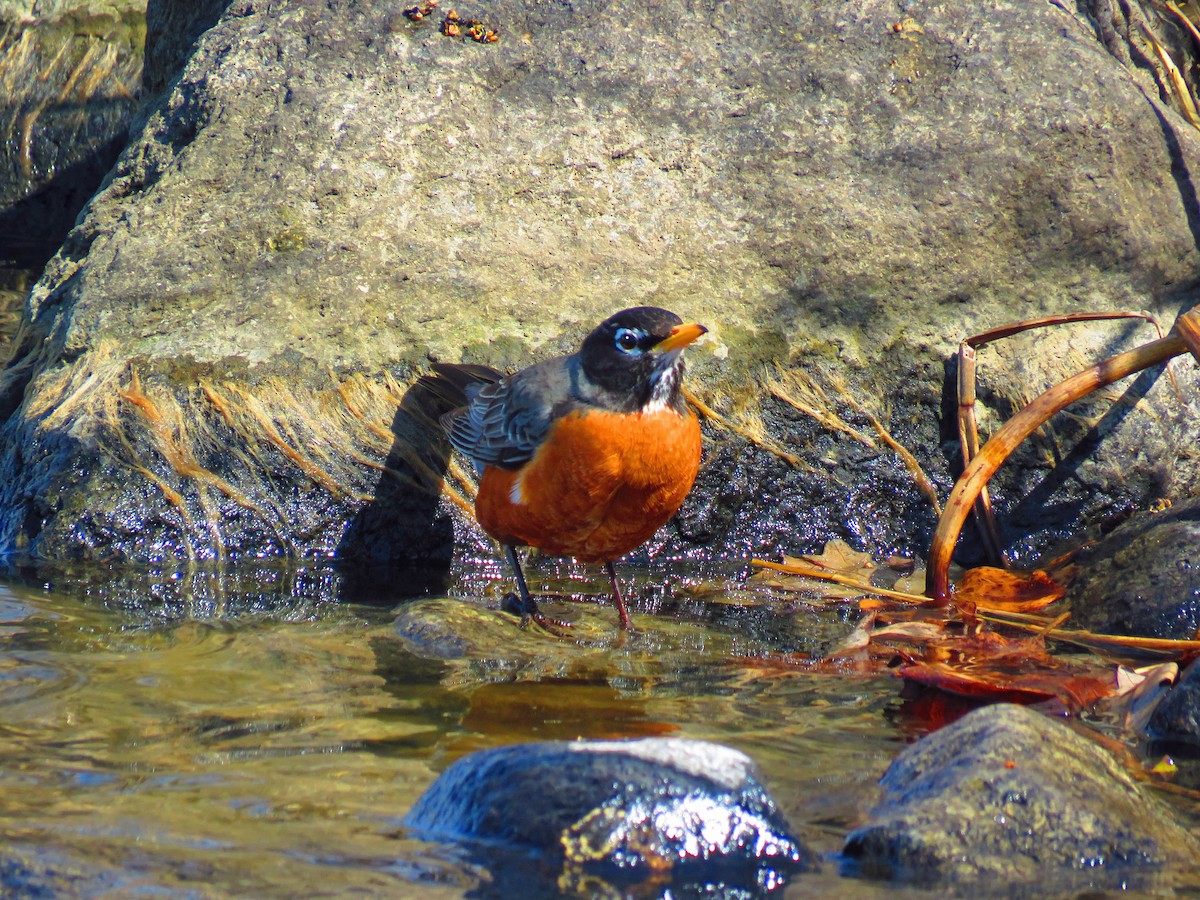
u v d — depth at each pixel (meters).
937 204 12.09
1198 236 12.47
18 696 7.08
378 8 12.54
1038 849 5.25
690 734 6.87
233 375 10.96
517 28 12.57
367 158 11.82
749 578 10.86
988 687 7.70
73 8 22.33
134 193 12.30
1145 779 6.36
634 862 5.10
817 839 5.46
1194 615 8.88
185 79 12.44
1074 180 12.16
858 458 11.69
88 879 4.80
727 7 12.80
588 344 9.37
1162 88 13.47
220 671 7.75
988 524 11.02
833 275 11.93
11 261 20.05
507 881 4.94
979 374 11.77
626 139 12.23
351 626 8.97
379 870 4.98
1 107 22.03
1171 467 11.47
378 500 10.99
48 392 10.90
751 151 12.26
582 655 8.55
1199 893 5.02
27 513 10.34
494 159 12.02
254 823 5.42
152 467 10.48
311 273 11.38
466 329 11.46
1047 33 12.76
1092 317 11.13
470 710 7.19
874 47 12.64
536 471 9.43
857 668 8.33
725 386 11.60
